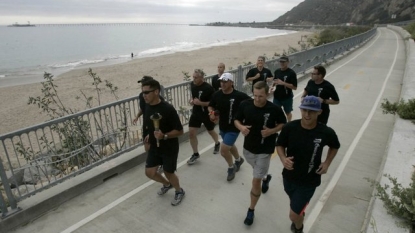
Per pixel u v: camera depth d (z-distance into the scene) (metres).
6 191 3.83
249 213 3.84
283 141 3.13
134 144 5.91
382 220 3.25
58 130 5.29
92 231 3.83
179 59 38.44
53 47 72.62
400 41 36.22
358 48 28.48
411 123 6.32
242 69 9.34
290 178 3.16
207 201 4.45
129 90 20.09
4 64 40.88
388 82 12.91
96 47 73.50
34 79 27.52
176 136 4.03
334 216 4.02
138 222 3.99
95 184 4.88
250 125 3.71
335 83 12.79
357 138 6.81
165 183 4.56
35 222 4.00
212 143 6.66
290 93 6.66
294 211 3.13
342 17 192.25
